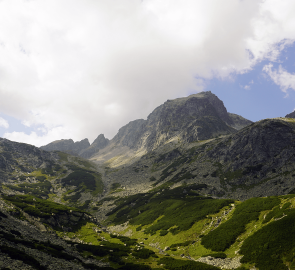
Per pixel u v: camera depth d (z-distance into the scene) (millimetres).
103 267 51938
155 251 76062
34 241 57031
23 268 34844
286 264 45188
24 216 80875
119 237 91875
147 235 99188
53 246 57969
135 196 185750
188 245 74750
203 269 52906
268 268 46406
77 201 196750
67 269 43344
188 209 106312
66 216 95562
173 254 71062
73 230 89750
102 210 175375
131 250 72938
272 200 76750
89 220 105375
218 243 66500
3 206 80125
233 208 88312
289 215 58125
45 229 78250
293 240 49500
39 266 38531
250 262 51062
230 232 69438
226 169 187125
